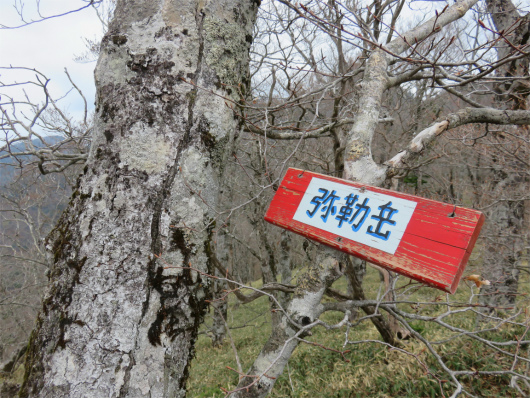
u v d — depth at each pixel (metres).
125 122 1.35
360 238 1.37
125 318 1.21
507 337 4.20
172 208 1.33
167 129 1.35
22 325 8.98
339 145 4.08
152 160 1.33
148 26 1.41
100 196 1.30
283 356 1.44
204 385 5.21
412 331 1.81
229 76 1.54
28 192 6.75
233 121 1.57
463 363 3.84
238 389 1.44
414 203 1.31
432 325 4.98
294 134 3.11
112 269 1.24
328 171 4.33
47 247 1.34
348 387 4.03
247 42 1.67
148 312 1.24
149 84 1.37
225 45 1.52
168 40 1.40
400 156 1.64
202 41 1.45
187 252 1.35
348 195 1.47
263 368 1.45
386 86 2.09
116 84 1.38
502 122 1.92
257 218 6.17
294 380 4.36
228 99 1.50
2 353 9.00
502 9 4.15
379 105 1.83
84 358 1.17
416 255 1.24
